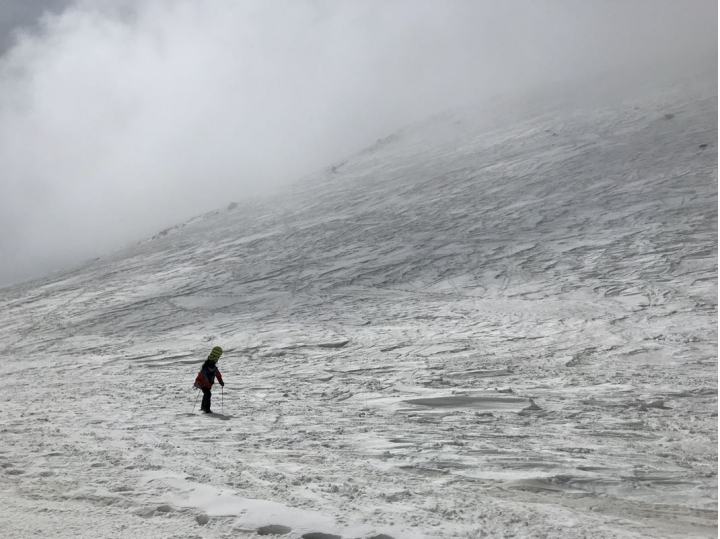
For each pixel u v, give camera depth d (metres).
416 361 16.62
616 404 10.69
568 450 7.30
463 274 30.11
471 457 6.91
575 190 42.66
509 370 14.70
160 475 5.57
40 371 19.34
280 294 30.48
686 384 12.44
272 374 16.02
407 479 5.82
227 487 5.21
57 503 4.83
